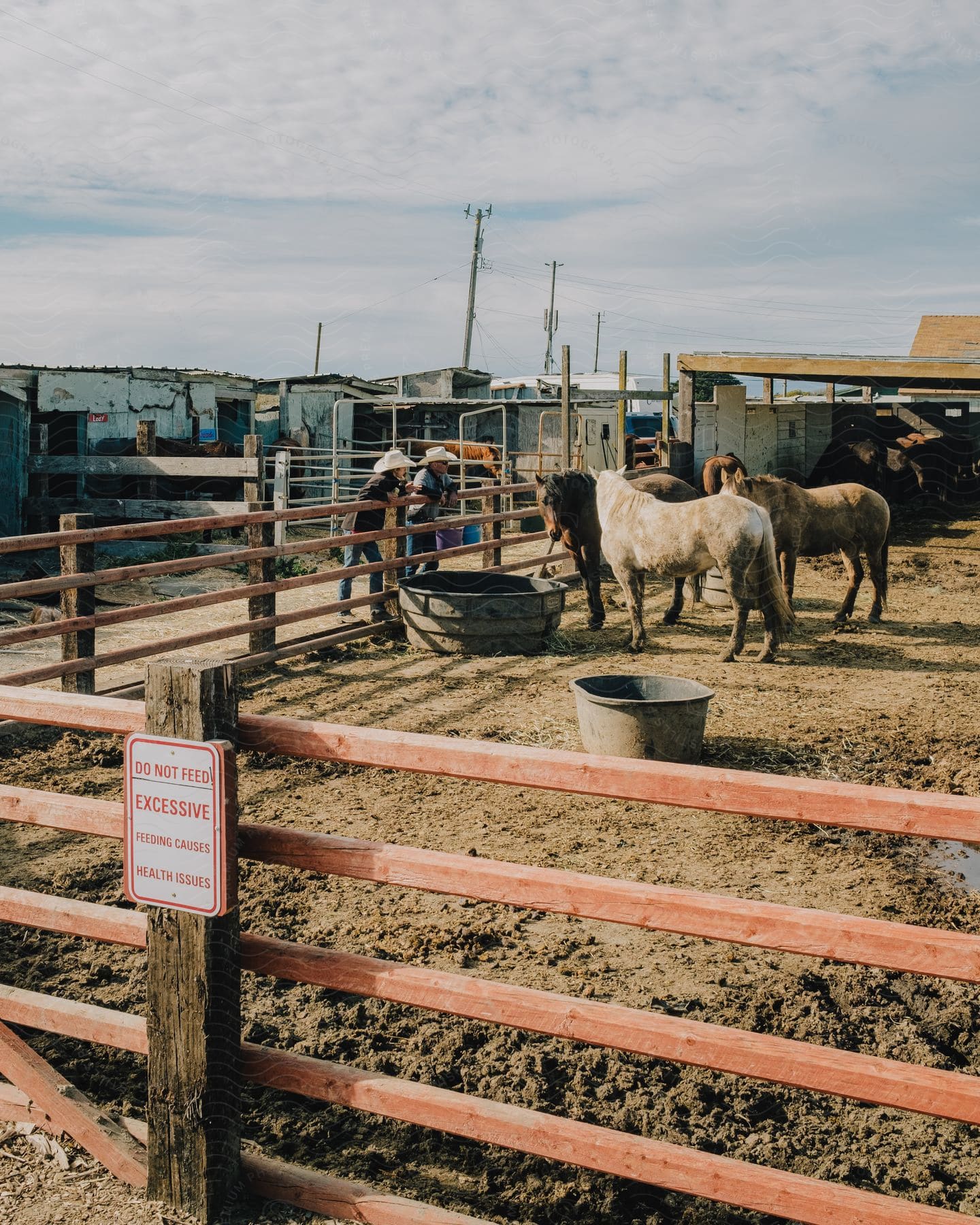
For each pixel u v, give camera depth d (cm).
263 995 361
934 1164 280
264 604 812
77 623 646
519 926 411
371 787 569
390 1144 290
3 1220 240
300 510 836
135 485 1714
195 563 735
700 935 211
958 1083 195
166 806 236
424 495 972
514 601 874
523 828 509
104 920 262
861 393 2488
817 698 748
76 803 266
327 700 731
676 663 859
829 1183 210
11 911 275
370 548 959
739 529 818
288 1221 242
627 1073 315
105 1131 263
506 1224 259
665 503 866
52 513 1459
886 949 197
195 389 2119
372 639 936
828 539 984
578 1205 268
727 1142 287
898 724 677
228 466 1337
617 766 217
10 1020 276
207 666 233
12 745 623
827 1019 342
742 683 793
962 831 192
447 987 231
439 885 231
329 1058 322
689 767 214
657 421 3042
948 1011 352
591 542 973
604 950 392
